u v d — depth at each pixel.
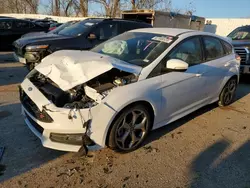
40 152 3.05
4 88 5.48
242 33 8.18
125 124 3.00
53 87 2.95
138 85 3.01
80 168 2.80
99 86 2.82
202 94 4.16
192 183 2.67
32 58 6.15
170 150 3.28
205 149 3.36
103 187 2.53
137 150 3.23
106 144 2.93
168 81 3.34
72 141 2.70
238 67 5.01
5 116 3.97
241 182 2.73
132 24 7.50
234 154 3.28
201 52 4.06
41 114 2.72
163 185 2.61
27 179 2.58
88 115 2.61
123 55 3.57
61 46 6.27
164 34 3.88
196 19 15.49
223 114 4.65
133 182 2.63
